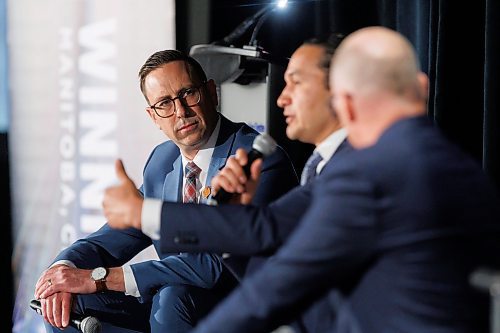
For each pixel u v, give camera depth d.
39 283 4.20
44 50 5.91
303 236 2.53
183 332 4.03
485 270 2.42
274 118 5.62
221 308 2.66
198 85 4.21
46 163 5.97
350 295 2.62
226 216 3.08
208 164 4.23
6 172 5.95
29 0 5.87
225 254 3.33
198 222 3.08
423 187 2.43
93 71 5.92
